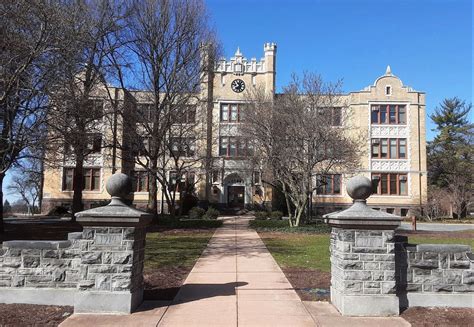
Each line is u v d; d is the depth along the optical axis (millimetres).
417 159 42438
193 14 25656
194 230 23375
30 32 12672
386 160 42500
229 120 41969
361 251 6887
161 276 9922
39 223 26297
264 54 43156
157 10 24750
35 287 7332
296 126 22422
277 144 23016
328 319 6551
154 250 14805
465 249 7297
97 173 41281
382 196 42094
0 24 12328
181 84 25734
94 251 6887
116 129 26000
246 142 26750
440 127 56906
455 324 6355
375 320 6508
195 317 6617
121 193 7254
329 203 41719
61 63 13352
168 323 6312
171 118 26406
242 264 11750
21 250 7406
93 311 6766
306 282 9281
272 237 19766
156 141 25516
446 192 43469
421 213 41406
